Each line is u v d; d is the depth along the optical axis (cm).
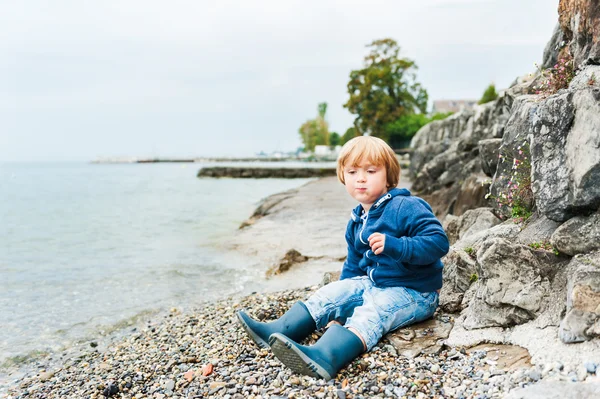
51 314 529
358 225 360
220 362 324
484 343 300
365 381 272
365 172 344
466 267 361
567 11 450
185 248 906
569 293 267
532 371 248
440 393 253
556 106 321
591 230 290
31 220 1389
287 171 3769
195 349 361
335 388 265
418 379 267
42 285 652
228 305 503
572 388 221
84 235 1100
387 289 329
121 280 669
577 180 299
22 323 501
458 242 430
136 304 557
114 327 485
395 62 5712
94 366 375
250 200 1945
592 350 247
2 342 450
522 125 451
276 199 1502
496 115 1091
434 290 341
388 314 318
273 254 782
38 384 354
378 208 343
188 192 2395
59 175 5012
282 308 438
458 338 310
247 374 297
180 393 291
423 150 1759
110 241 1012
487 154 661
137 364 354
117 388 313
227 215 1450
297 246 809
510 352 280
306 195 1546
